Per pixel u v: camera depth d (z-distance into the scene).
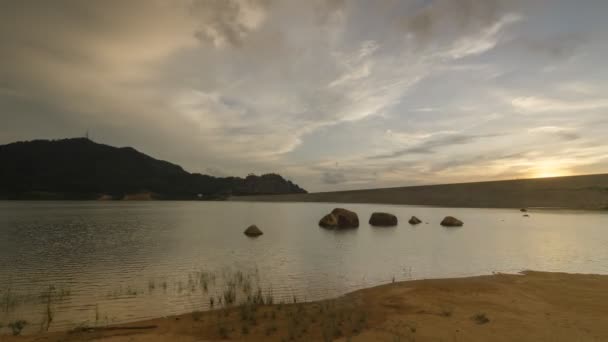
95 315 10.62
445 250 22.48
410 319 9.56
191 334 8.80
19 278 15.21
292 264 18.17
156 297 12.48
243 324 9.46
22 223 41.03
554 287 12.99
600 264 18.17
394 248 23.34
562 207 74.12
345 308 10.84
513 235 30.11
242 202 150.75
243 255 20.80
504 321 9.28
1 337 8.55
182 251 22.22
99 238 28.44
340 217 38.69
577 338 8.09
